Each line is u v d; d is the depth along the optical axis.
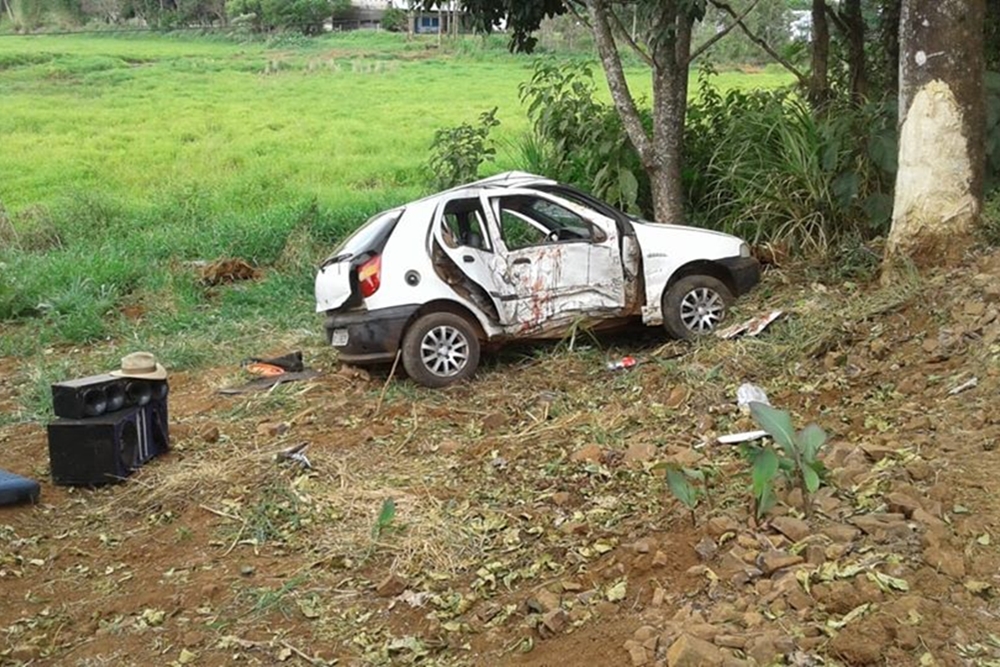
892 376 6.81
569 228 9.16
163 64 42.06
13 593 5.43
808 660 3.81
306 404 8.30
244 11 54.97
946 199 8.27
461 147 13.40
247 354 9.99
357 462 6.79
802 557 4.46
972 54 8.15
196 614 5.04
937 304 7.47
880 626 3.88
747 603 4.23
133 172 21.28
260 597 5.08
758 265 9.34
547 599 4.62
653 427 6.88
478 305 8.58
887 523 4.54
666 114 11.09
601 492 5.82
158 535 6.02
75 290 12.03
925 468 5.05
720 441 6.20
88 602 5.28
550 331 8.87
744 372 7.60
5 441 7.93
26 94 33.53
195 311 11.72
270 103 31.77
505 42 45.53
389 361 8.61
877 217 10.47
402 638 4.60
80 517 6.34
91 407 6.70
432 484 6.32
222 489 6.47
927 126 8.23
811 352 7.62
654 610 4.37
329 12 56.34
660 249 8.91
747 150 11.53
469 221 8.99
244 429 7.78
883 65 12.78
